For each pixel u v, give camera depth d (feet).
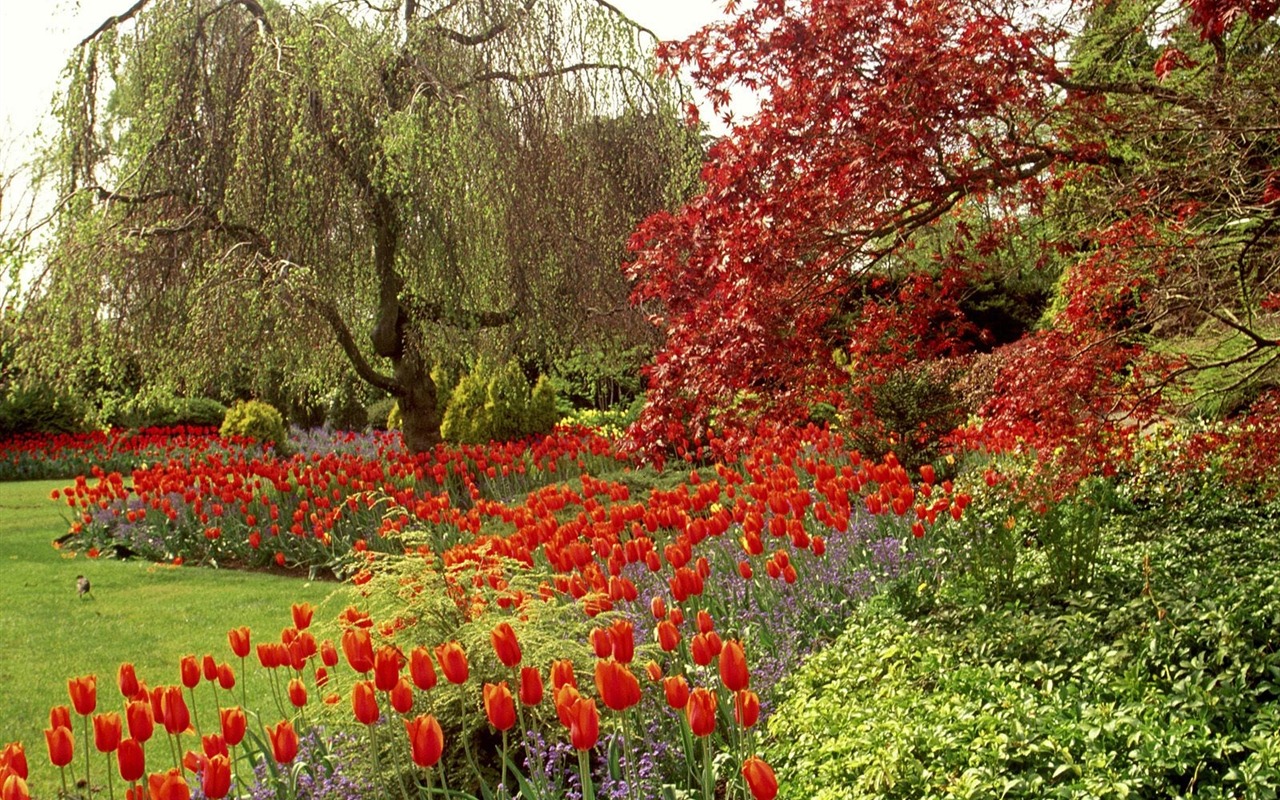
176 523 42.65
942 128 17.89
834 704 15.02
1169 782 12.39
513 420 59.67
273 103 43.11
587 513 28.84
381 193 46.37
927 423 35.17
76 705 12.17
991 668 15.97
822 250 19.75
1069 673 15.64
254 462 42.09
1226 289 18.62
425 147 43.83
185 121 43.78
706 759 11.43
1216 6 16.72
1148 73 24.80
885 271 23.84
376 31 46.70
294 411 89.04
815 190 18.78
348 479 39.86
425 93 45.55
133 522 43.70
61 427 83.25
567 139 47.24
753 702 11.27
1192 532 26.12
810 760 13.58
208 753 11.91
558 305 49.55
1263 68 19.36
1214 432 22.57
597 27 47.67
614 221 49.19
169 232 42.60
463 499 44.65
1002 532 20.44
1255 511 27.96
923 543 24.26
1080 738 13.12
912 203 19.61
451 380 69.56
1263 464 21.27
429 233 45.93
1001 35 17.67
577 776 14.34
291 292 40.37
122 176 43.68
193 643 27.76
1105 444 19.97
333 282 44.70
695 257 20.52
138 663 25.94
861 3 17.80
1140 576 20.71
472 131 43.83
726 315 19.39
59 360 41.88
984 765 12.92
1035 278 33.86
